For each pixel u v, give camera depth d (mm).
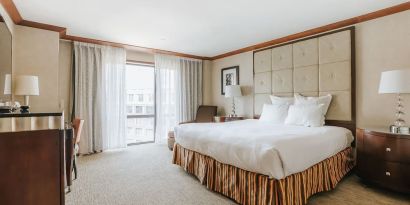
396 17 2756
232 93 4754
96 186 2664
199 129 2912
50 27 3398
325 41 3418
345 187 2607
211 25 3428
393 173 2336
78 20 3207
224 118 4785
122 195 2418
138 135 5633
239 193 2191
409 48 2652
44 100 3361
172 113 5387
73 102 4117
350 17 3100
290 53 3912
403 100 2695
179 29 3604
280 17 3102
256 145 2021
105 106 4422
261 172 1940
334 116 3311
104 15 3023
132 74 5258
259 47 4559
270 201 1860
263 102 4410
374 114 2951
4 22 2408
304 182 2070
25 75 3035
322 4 2686
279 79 4098
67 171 2270
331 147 2484
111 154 4223
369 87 3004
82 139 4133
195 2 2631
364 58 3059
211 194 2465
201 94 5887
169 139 4613
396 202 2221
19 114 1441
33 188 1470
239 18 3133
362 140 2648
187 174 3123
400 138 2289
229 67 5395
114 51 4566
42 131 1506
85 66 4219
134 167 3434
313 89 3574
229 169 2322
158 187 2654
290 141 2041
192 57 5707
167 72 5328
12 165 1414
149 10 2859
